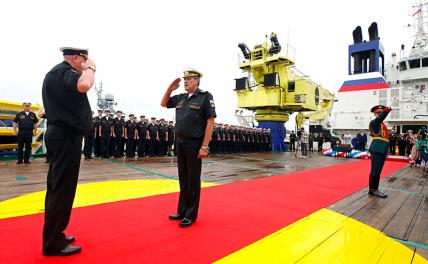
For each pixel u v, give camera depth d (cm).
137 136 1209
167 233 285
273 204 426
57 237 224
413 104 1959
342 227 328
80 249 234
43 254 223
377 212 409
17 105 958
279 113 2048
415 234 314
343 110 2316
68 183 228
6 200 401
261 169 880
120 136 1148
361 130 2216
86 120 242
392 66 2383
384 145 527
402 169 1051
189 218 313
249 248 255
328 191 551
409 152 1645
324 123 2434
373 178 533
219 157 1384
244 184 585
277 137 2052
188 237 276
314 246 266
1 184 523
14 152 982
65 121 225
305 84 1852
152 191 482
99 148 1140
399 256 252
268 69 1934
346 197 506
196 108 323
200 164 326
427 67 1950
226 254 239
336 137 2420
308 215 374
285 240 279
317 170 889
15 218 316
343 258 242
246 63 1995
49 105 228
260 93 1930
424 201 490
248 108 2103
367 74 2219
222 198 453
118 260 220
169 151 1335
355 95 2261
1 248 235
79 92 232
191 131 317
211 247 253
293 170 871
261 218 351
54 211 221
